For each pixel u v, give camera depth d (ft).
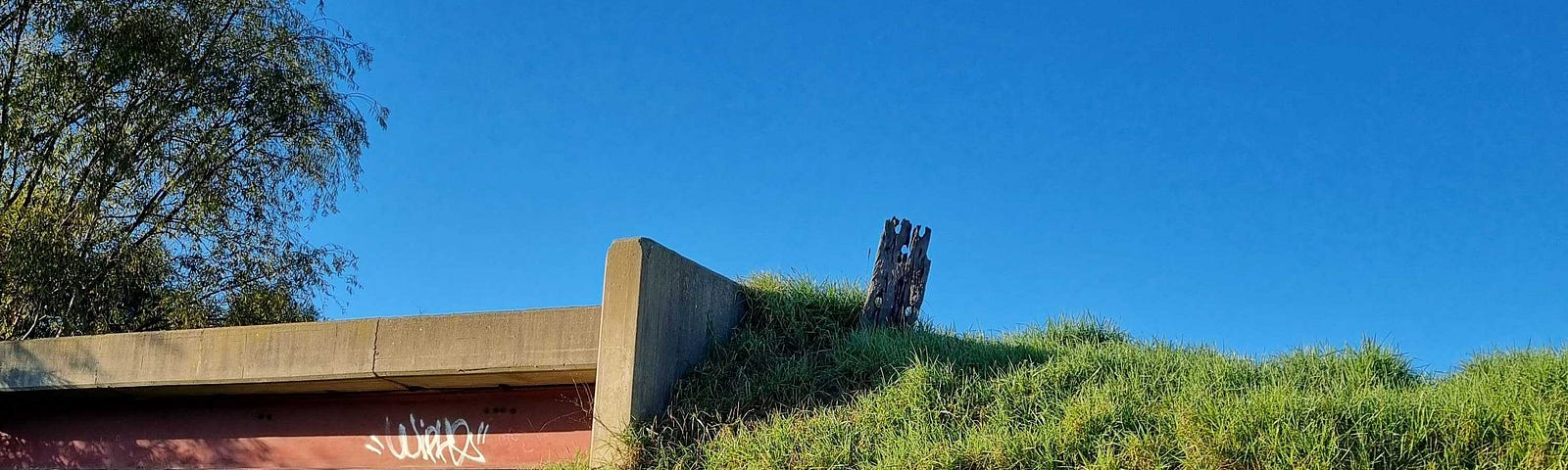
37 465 35.76
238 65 51.06
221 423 33.37
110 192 51.52
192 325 53.88
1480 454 21.83
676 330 28.71
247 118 51.83
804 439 25.66
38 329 49.55
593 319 27.71
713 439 26.48
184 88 50.29
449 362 28.73
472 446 29.86
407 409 31.01
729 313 31.42
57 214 49.37
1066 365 27.89
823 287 33.47
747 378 28.76
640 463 26.03
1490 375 26.89
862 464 24.29
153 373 32.40
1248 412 23.29
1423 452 22.12
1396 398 24.34
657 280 27.91
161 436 34.17
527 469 28.66
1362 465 21.53
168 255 54.13
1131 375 26.86
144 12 49.29
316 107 52.85
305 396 32.37
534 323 28.30
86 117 48.88
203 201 52.39
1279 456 22.00
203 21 50.62
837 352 29.84
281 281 55.42
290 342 30.76
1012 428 24.94
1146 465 22.45
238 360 31.30
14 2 48.98
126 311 52.49
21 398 35.53
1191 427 23.08
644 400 27.02
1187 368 27.99
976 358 29.12
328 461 31.48
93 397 34.83
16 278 47.52
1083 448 23.48
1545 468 21.17
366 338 29.86
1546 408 23.07
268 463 32.27
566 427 28.86
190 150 51.70
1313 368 28.58
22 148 48.57
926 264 35.70
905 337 30.73
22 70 48.78
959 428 25.21
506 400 29.91
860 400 27.04
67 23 47.50
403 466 30.53
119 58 47.24
